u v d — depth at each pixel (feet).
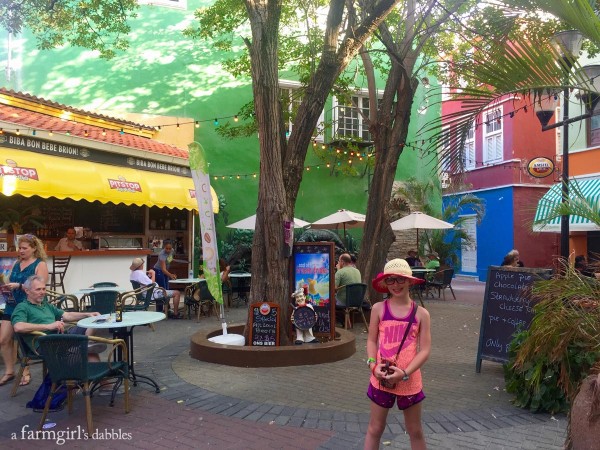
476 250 77.25
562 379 15.97
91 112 46.21
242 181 55.67
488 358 21.85
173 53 53.72
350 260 34.40
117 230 48.60
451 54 40.88
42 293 18.33
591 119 51.42
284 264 25.46
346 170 56.18
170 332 31.45
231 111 55.11
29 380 20.34
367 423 15.99
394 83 36.86
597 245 52.70
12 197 42.45
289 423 15.99
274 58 25.40
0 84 50.08
